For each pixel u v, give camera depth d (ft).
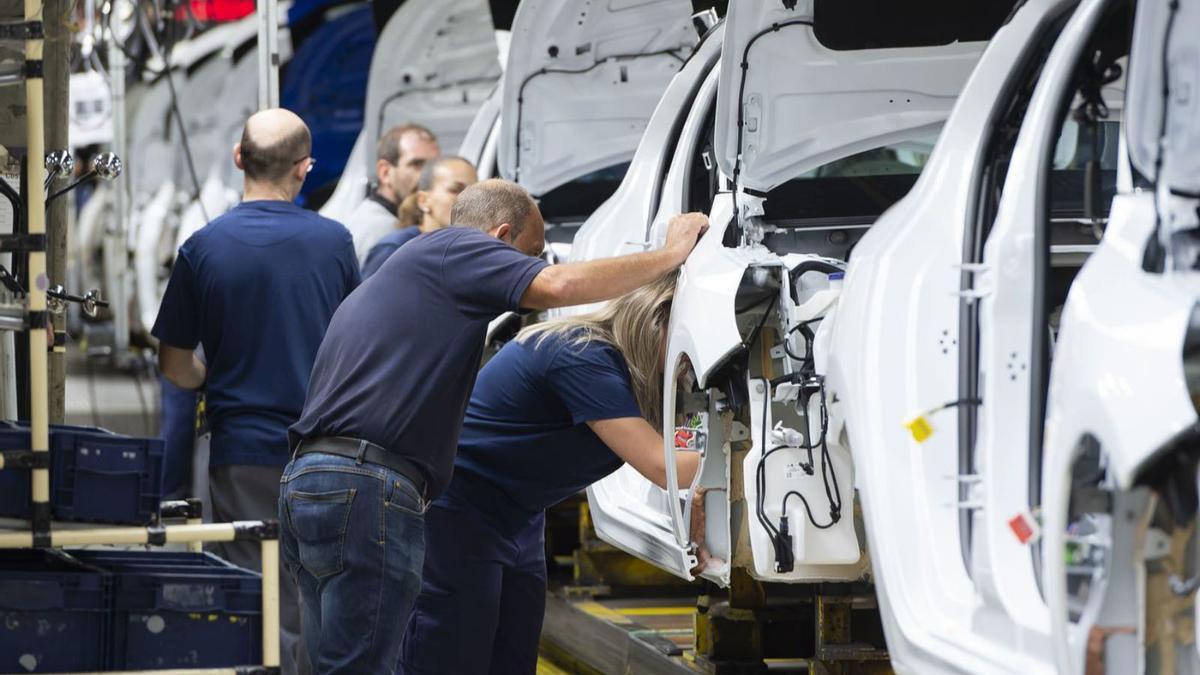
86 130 94.63
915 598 25.13
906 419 25.72
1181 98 20.59
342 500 28.96
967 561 24.82
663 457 33.27
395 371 29.60
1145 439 18.94
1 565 27.96
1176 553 19.48
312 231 39.52
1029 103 25.93
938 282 25.94
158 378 86.43
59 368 37.86
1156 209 20.86
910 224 26.91
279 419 38.86
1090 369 20.34
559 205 55.42
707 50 45.60
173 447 63.10
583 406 33.19
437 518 34.04
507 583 35.63
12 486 25.21
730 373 33.71
